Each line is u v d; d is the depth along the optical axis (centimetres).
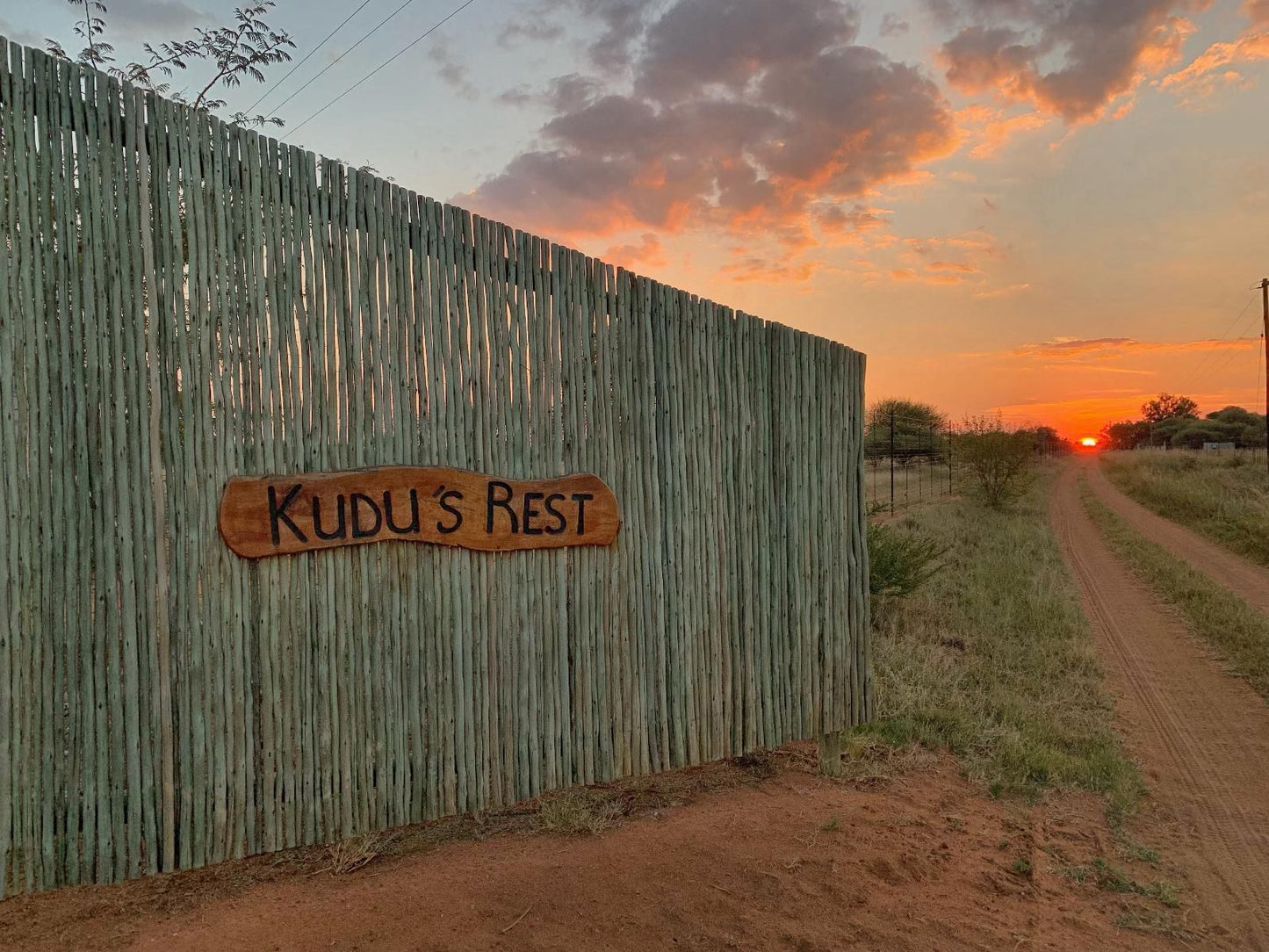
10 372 265
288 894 349
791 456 498
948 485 3381
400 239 342
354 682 330
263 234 310
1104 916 395
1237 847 483
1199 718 725
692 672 446
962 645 922
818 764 559
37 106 270
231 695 302
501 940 322
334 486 321
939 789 536
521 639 378
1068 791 553
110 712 280
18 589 266
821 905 373
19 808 266
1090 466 6469
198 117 296
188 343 294
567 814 446
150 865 286
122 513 282
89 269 277
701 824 448
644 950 327
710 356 455
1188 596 1220
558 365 390
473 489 358
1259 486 2567
